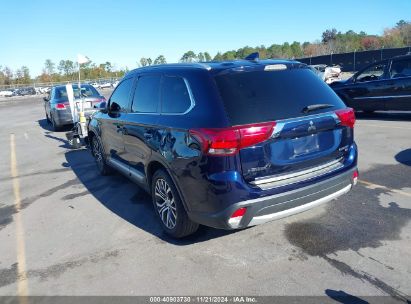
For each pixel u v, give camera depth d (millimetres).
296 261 3598
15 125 17234
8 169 8305
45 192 6379
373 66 10961
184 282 3408
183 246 4062
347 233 4059
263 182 3424
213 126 3346
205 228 4422
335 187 3844
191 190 3607
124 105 5277
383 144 7785
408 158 6648
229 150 3262
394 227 4121
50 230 4777
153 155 4191
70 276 3662
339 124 3840
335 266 3467
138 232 4508
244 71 3641
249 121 3332
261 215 3449
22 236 4668
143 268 3695
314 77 4043
